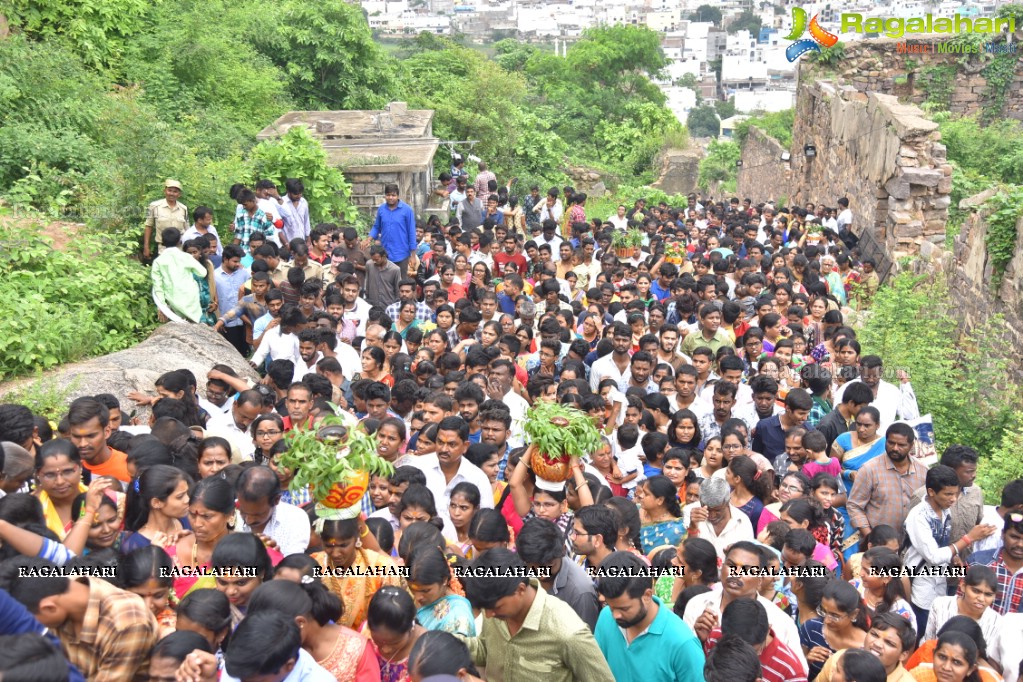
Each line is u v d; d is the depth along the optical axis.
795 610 5.93
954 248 14.91
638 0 195.88
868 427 7.91
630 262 16.06
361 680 4.48
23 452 5.58
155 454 5.93
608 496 6.21
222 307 11.34
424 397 8.24
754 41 144.50
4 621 3.92
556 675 4.52
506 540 5.35
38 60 14.78
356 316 11.16
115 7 18.25
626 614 4.55
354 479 5.03
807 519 6.15
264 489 5.34
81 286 10.66
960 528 6.87
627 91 46.50
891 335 12.80
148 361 9.44
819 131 26.14
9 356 9.24
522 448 6.98
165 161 12.91
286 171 15.80
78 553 5.10
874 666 4.50
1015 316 12.34
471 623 4.82
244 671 3.89
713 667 4.36
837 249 17.08
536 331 11.46
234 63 20.86
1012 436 10.68
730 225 19.98
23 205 11.45
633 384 9.45
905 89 27.50
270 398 7.89
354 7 26.61
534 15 174.50
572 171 34.72
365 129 20.86
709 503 6.18
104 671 4.29
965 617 5.36
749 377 10.09
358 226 16.89
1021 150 23.02
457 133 29.34
